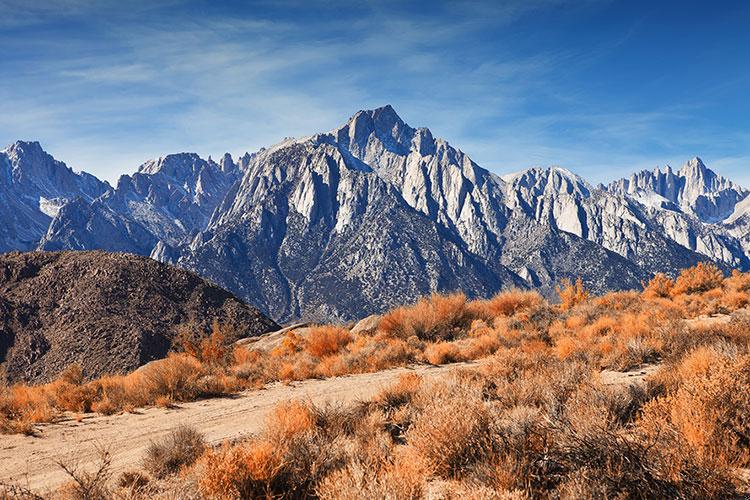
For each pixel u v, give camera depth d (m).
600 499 3.67
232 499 4.46
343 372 14.71
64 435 9.70
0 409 12.02
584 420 4.78
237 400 12.09
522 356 10.66
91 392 13.47
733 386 5.00
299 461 5.10
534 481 4.26
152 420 10.53
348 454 5.38
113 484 6.05
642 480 3.80
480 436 5.03
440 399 6.25
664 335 11.67
